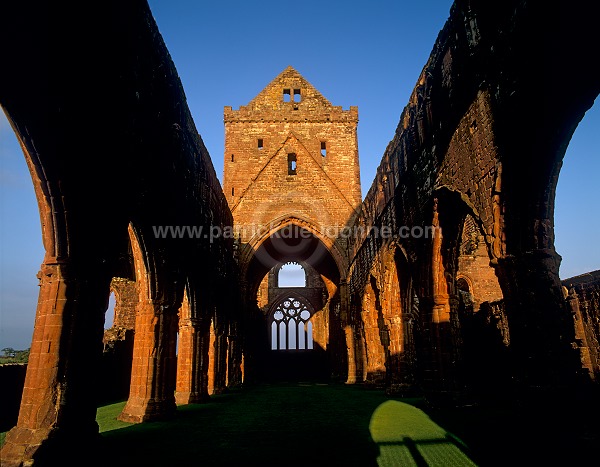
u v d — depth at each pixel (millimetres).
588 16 6254
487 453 6840
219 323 21672
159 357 11820
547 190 7609
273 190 29328
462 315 19922
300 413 12688
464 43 10281
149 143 10203
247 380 30609
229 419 11570
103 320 7664
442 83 11797
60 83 6809
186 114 13719
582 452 6082
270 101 32812
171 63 11898
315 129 32438
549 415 6758
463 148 10297
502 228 8367
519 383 7520
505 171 8305
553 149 7355
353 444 7879
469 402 12000
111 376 18828
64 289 7008
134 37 9172
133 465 6555
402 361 17188
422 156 13508
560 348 7059
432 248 12641
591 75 6660
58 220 7043
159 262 11961
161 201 11242
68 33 6906
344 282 28156
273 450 7523
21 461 5988
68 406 6676
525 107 7559
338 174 31516
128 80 8898
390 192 17750
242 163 31422
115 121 8328
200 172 16062
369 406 13836
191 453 7352
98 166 7758
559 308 7250
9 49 6059
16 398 12758
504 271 8164
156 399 11570
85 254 7328
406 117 15320
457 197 10805
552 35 6859
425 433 8602
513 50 7938
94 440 6906
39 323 6922
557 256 7555
